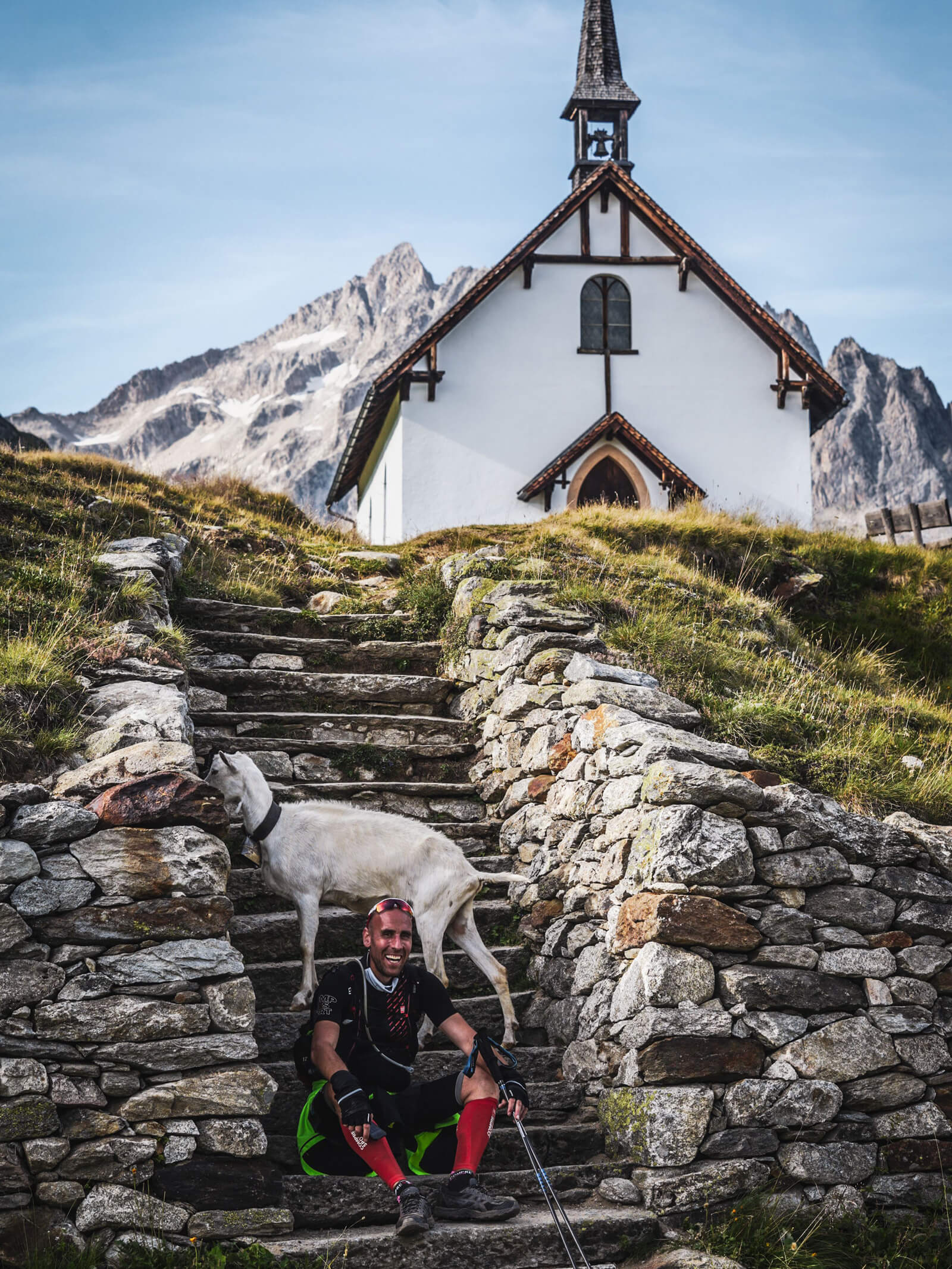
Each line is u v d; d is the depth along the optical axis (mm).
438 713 8680
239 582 10172
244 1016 4594
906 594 13188
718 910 5242
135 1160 4320
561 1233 4250
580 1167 5141
